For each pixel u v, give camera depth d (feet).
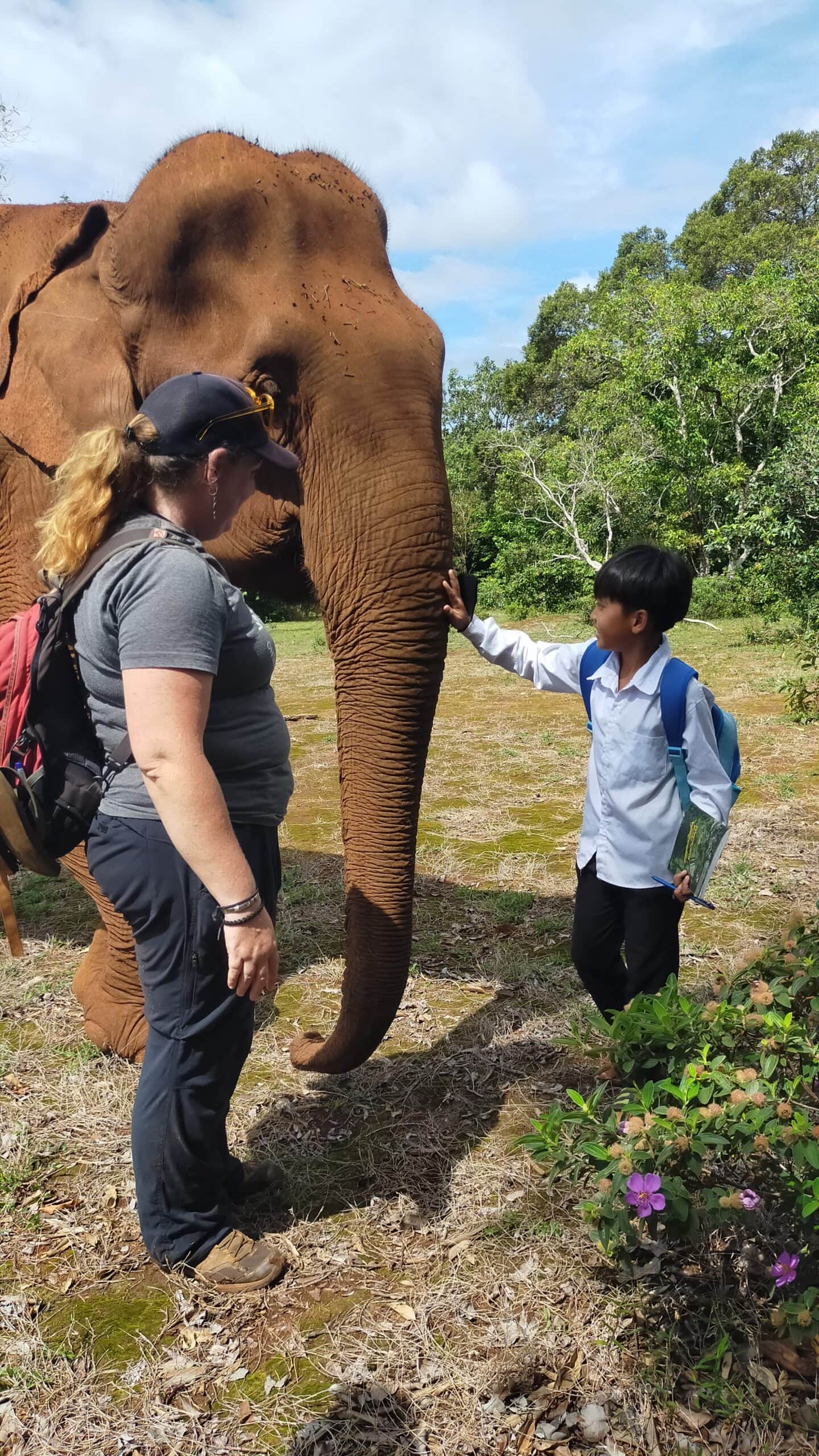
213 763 6.89
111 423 10.41
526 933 14.21
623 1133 6.49
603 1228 6.20
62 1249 7.92
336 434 9.09
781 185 164.76
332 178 10.04
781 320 74.08
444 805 21.49
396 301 9.68
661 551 8.20
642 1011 7.39
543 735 28.48
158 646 5.88
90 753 6.86
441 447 9.43
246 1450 6.03
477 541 106.83
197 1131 7.12
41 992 12.56
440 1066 10.53
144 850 6.58
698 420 76.64
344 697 9.05
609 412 82.07
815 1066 6.68
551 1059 10.58
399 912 8.39
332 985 12.71
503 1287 7.22
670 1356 6.45
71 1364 6.72
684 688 8.10
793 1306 5.69
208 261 9.66
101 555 6.24
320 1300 7.26
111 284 10.29
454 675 43.78
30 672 6.54
